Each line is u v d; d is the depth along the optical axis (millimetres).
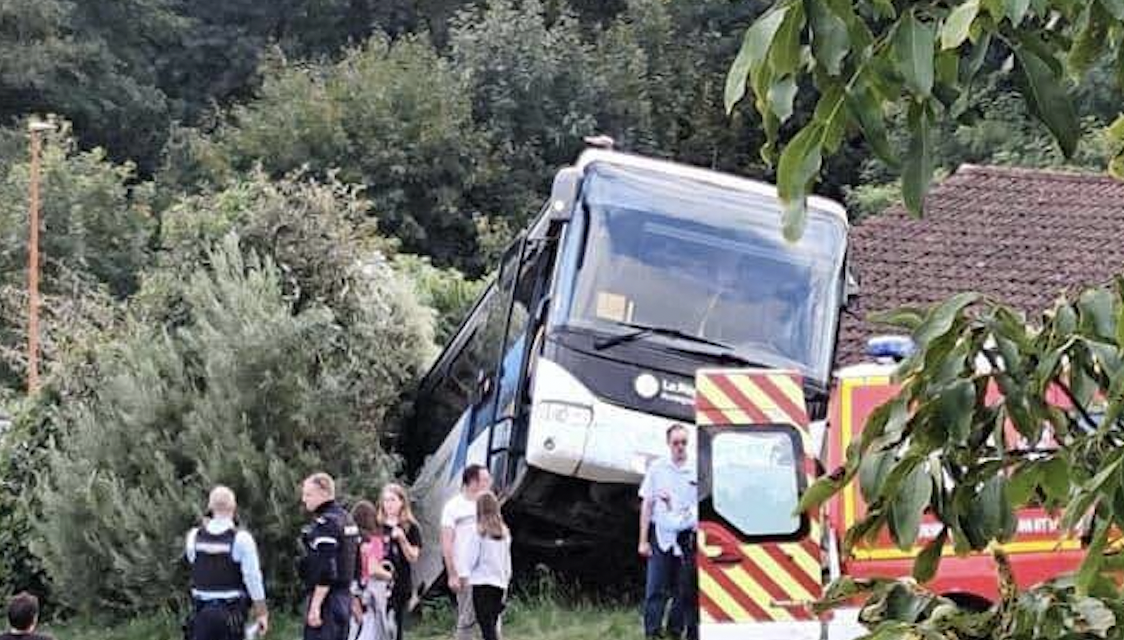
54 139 85438
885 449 5930
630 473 28234
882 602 6031
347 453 33406
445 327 52281
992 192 50594
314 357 33812
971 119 5402
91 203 82125
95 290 72062
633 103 83062
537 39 82875
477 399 32500
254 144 80312
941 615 5871
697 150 83625
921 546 6043
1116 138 6273
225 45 101438
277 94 82562
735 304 29016
